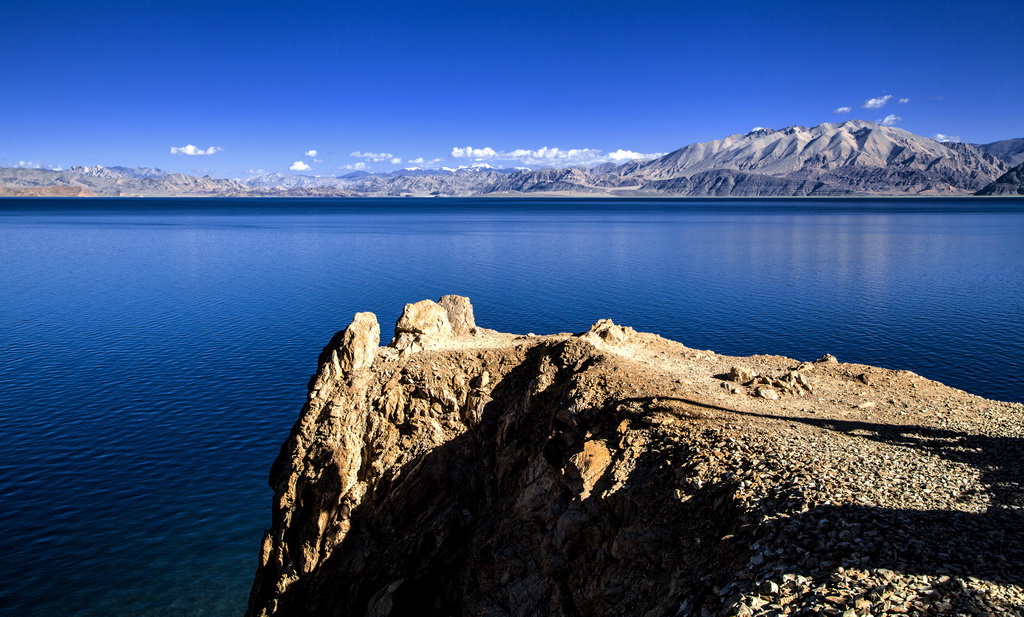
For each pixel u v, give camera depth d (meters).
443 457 29.94
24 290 97.69
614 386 27.34
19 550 34.72
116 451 44.53
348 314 79.94
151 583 33.03
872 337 67.19
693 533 18.61
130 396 53.41
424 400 31.14
